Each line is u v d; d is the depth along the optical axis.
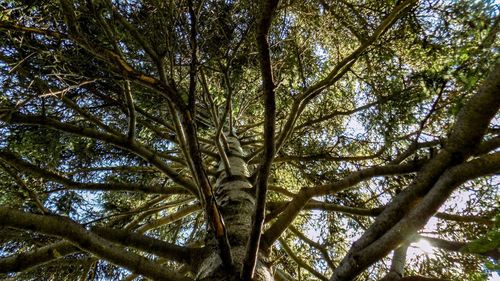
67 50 2.82
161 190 3.49
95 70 2.97
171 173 3.22
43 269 4.32
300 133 5.07
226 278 2.09
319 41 4.29
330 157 4.13
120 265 2.20
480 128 1.73
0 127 3.09
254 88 4.37
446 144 1.82
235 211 2.97
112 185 3.40
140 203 5.07
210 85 3.89
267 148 1.83
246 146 5.77
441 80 2.85
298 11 3.81
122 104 3.66
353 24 4.29
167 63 2.91
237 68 3.68
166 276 2.20
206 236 2.75
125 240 2.63
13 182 3.62
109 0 2.40
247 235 2.64
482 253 1.38
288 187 5.95
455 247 2.16
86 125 4.07
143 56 2.98
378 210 3.20
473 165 1.68
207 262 2.45
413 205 1.83
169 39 2.32
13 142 3.52
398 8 2.89
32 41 2.73
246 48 3.49
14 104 2.89
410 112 3.54
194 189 3.22
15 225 2.08
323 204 3.35
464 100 2.33
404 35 3.77
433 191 1.69
